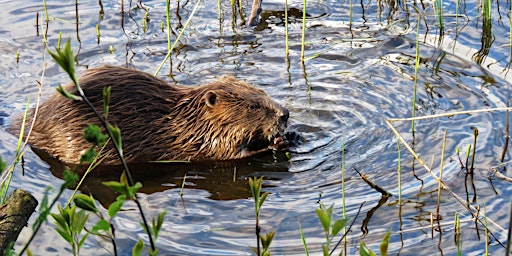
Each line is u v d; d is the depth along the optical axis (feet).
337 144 45.88
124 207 38.83
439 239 35.50
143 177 42.88
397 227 36.55
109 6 64.80
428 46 57.52
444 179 40.91
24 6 64.34
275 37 59.67
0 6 64.18
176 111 45.98
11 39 58.65
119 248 34.76
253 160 45.14
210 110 45.65
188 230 36.55
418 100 50.31
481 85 51.78
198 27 61.41
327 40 59.00
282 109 45.78
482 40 57.57
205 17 63.10
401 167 42.55
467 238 35.50
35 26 60.85
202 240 35.68
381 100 50.62
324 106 50.16
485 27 57.16
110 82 45.11
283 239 35.68
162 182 42.27
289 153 45.19
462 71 53.83
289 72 54.65
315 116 49.08
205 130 45.60
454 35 58.80
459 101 49.93
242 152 45.80
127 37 59.67
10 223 33.86
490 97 50.16
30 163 43.42
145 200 39.81
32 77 53.26
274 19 62.64
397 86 52.24
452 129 46.37
